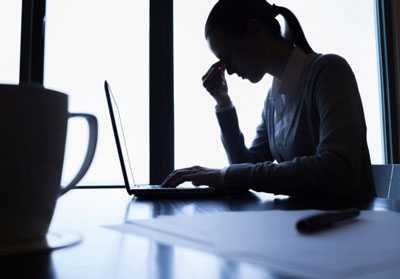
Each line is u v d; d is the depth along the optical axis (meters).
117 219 0.41
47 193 0.27
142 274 0.20
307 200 0.64
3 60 1.65
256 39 1.09
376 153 2.14
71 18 1.68
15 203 0.26
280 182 0.74
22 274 0.21
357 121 0.87
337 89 0.91
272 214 0.39
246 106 1.64
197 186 0.82
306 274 0.19
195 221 0.35
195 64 1.74
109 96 0.73
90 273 0.21
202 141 1.63
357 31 2.10
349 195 0.77
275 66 1.14
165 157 1.74
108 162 1.33
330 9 2.01
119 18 1.72
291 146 1.08
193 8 1.80
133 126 1.69
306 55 1.08
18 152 0.25
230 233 0.29
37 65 1.67
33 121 0.26
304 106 1.03
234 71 1.17
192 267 0.21
